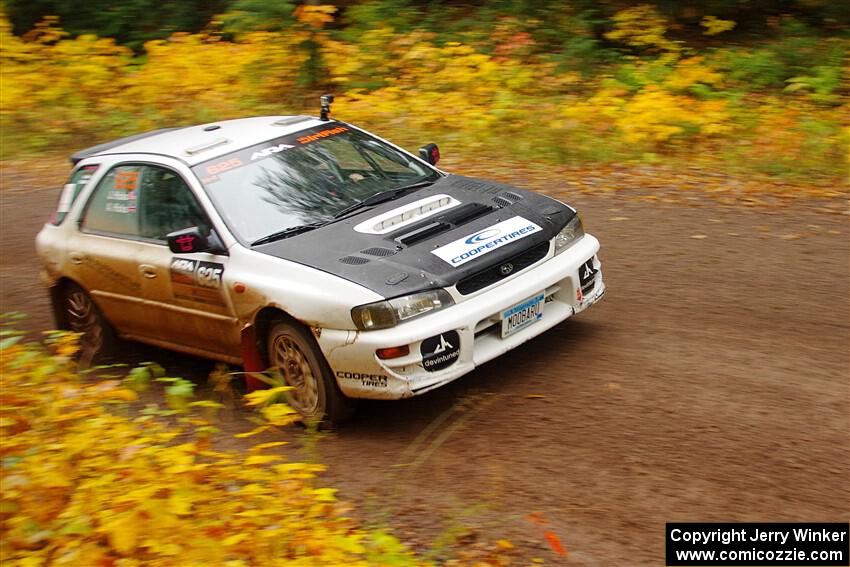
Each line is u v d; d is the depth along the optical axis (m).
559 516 4.66
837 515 4.43
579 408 5.79
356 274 5.71
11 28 18.75
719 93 13.96
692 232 9.03
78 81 16.98
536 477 5.07
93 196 7.47
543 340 6.92
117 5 20.06
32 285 9.84
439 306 5.64
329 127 7.42
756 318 6.91
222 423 6.37
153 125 15.41
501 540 4.50
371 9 18.23
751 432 5.26
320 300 5.68
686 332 6.77
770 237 8.70
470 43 16.84
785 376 5.92
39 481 4.37
